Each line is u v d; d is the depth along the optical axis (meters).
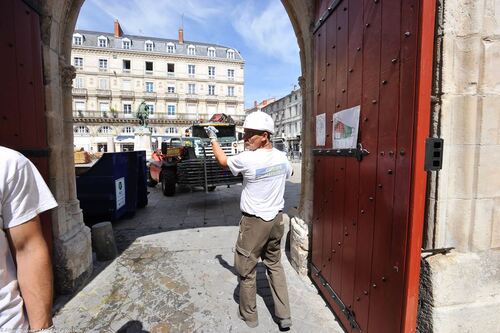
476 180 1.51
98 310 2.61
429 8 1.35
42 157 2.63
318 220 2.88
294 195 8.56
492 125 1.50
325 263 2.69
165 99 44.66
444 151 1.47
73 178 3.26
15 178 1.04
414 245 1.44
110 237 3.77
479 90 1.48
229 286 3.06
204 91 46.94
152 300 2.78
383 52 1.68
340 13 2.30
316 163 2.91
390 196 1.63
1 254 1.00
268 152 2.24
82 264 3.10
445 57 1.42
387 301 1.66
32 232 1.07
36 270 1.06
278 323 2.42
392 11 1.59
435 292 1.47
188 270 3.44
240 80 48.59
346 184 2.22
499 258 1.59
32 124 2.47
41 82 2.64
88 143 40.66
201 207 7.09
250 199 2.22
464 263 1.50
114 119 41.22
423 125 1.39
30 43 2.46
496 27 1.46
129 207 6.00
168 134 44.38
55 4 2.75
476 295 1.54
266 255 2.42
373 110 1.81
